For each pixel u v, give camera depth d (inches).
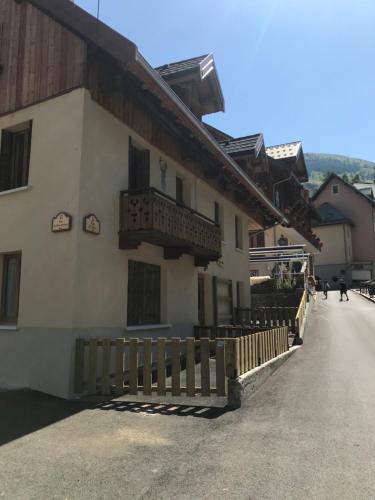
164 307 488.7
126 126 423.5
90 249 360.5
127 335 407.2
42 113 382.0
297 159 1459.2
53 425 248.5
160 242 444.1
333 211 2532.0
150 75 357.1
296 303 949.8
